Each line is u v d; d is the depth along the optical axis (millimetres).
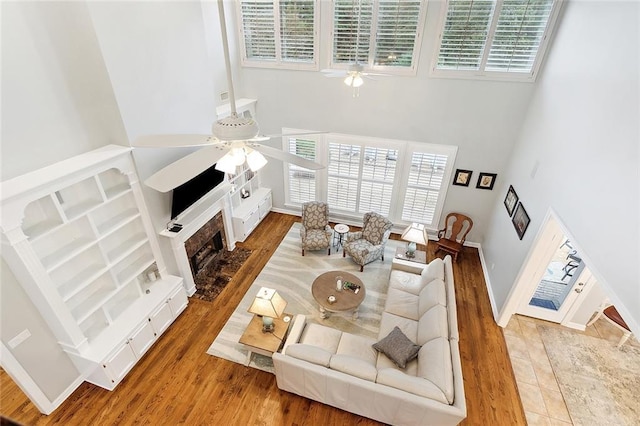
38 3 2715
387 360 3562
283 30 5234
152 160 3812
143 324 3869
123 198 3818
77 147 3234
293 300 4902
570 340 4371
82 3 2822
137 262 4098
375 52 5055
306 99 5699
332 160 6145
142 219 3875
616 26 2848
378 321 4590
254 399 3564
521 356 4156
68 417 3348
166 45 3709
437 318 3682
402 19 4715
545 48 4355
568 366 4039
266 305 3590
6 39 2564
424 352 3414
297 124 5973
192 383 3705
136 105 3475
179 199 4180
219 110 5262
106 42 3045
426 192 5941
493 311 4816
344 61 5242
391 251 6012
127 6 3180
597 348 4273
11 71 2631
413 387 2949
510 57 4570
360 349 3713
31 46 2729
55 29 2861
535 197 4043
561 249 4488
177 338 4234
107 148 3428
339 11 4863
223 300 4848
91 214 3441
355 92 5395
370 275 5414
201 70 4301
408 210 6246
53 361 3295
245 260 5688
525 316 4719
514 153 5027
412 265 4898
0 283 2740
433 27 4656
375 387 2984
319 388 3295
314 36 5145
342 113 5641
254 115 6102
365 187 6254
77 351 3326
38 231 2895
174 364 3906
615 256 2426
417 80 5066
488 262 5520
